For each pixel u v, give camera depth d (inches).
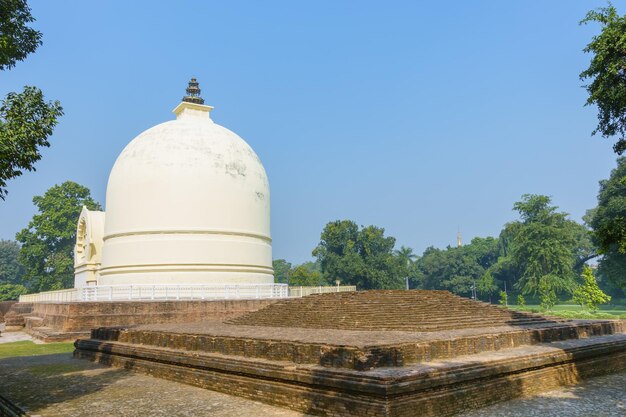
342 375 403.9
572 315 1822.1
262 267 1472.7
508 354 518.0
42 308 1390.3
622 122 561.0
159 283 1321.4
